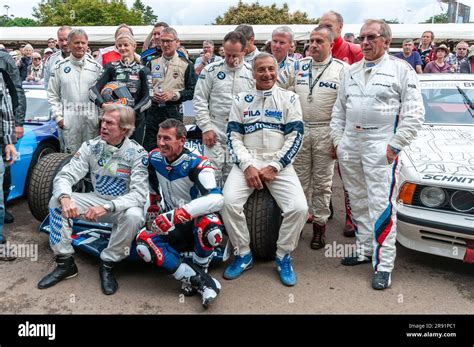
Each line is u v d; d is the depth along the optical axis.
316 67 3.69
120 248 3.05
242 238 3.25
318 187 3.78
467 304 2.90
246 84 3.72
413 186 3.21
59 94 4.52
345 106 3.41
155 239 2.86
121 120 3.06
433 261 3.55
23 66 9.38
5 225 4.22
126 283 3.15
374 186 3.15
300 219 3.13
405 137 2.98
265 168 3.20
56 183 3.07
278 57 3.90
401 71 3.06
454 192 3.07
